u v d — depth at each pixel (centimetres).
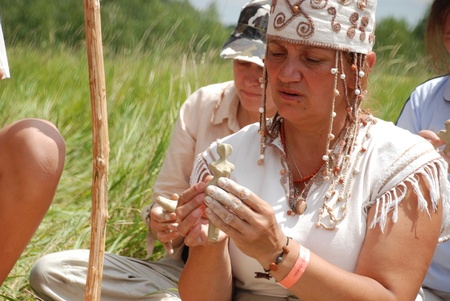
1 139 299
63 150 302
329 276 277
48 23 1536
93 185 273
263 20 405
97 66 269
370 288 281
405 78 745
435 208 291
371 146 300
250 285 309
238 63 397
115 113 688
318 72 289
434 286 366
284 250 273
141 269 385
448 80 396
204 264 301
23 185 295
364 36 293
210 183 270
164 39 869
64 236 471
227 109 407
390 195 290
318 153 302
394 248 287
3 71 311
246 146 314
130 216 515
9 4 1623
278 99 295
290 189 301
